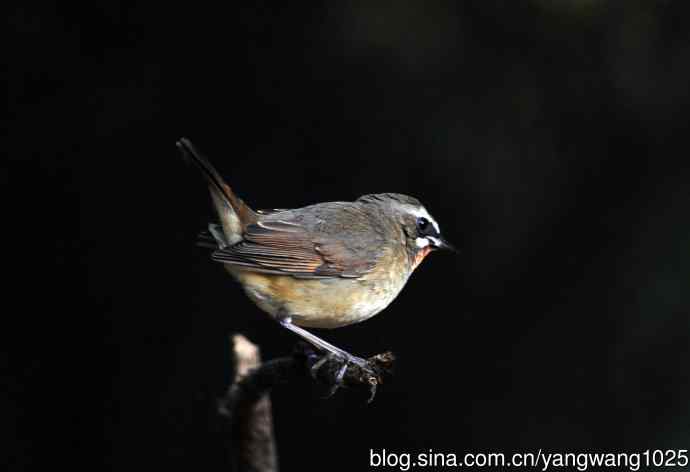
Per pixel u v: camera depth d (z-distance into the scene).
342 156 13.19
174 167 13.17
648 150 13.77
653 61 13.46
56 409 13.01
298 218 9.01
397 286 9.41
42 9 12.65
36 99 12.90
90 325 13.20
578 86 13.46
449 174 13.21
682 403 12.84
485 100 13.26
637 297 13.24
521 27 13.21
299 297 8.73
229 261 8.49
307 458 13.34
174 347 13.14
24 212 13.09
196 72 13.09
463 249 13.38
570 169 13.62
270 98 13.16
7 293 13.05
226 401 8.02
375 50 13.02
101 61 12.97
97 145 13.08
